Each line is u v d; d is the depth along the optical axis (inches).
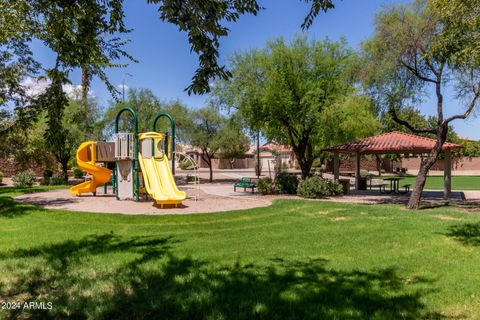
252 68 781.9
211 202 625.9
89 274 224.5
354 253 273.0
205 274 221.5
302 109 727.1
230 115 849.5
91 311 169.8
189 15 129.0
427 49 542.6
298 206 546.9
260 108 776.3
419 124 1638.8
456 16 403.5
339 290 194.1
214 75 145.3
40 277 219.8
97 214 474.9
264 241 314.5
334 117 705.6
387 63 554.3
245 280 209.9
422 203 657.6
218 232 361.7
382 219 427.5
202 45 138.4
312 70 755.4
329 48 769.6
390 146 798.5
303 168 847.1
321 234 343.3
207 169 2495.1
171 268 234.1
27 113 166.4
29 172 1037.2
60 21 151.9
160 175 626.2
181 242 313.6
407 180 1382.9
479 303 177.9
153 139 661.3
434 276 218.7
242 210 514.0
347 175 1577.3
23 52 413.4
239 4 134.5
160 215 469.1
